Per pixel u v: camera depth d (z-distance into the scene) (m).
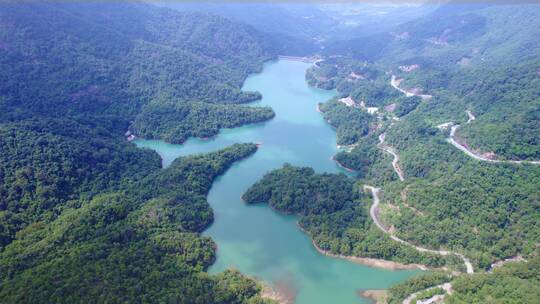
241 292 174.38
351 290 186.50
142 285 159.38
